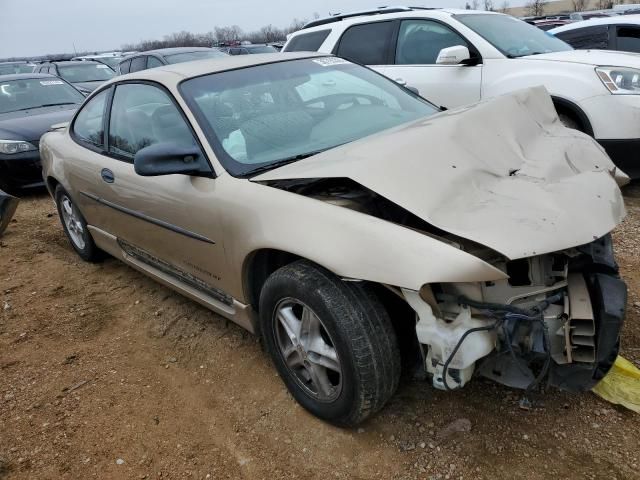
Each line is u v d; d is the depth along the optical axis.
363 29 6.68
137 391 3.03
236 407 2.81
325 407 2.50
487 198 2.26
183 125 3.08
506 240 1.98
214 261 2.92
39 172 7.48
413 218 2.27
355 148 2.54
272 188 2.58
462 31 5.84
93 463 2.54
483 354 2.08
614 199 2.37
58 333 3.77
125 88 3.79
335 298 2.25
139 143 3.51
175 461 2.51
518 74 5.38
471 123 2.70
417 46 6.21
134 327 3.73
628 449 2.25
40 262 5.13
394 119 3.40
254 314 2.90
